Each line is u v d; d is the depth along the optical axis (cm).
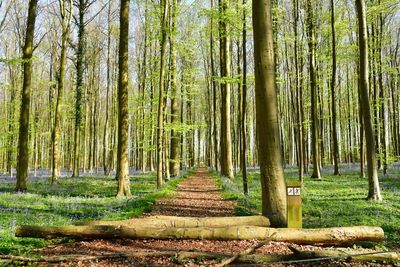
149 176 2992
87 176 3158
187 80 2805
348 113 3656
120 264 529
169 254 566
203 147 7544
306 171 2962
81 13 2842
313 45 2231
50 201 1315
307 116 3697
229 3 1424
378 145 2492
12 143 3394
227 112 2575
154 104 2331
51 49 3444
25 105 1830
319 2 2239
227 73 2508
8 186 2105
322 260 538
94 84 3859
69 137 4475
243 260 538
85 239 686
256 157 5288
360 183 1986
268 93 782
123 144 1545
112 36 3647
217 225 721
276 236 652
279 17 1922
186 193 1631
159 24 2008
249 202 1253
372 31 2306
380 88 2533
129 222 734
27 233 656
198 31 2584
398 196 1397
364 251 564
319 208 1145
